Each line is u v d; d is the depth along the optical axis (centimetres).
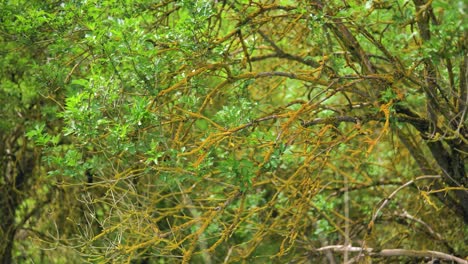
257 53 873
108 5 675
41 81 725
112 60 618
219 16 707
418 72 741
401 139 812
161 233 694
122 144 601
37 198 978
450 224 923
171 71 671
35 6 707
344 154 872
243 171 597
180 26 636
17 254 997
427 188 814
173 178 631
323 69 702
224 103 816
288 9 702
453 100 761
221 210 662
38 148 930
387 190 973
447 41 669
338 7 684
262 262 876
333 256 855
